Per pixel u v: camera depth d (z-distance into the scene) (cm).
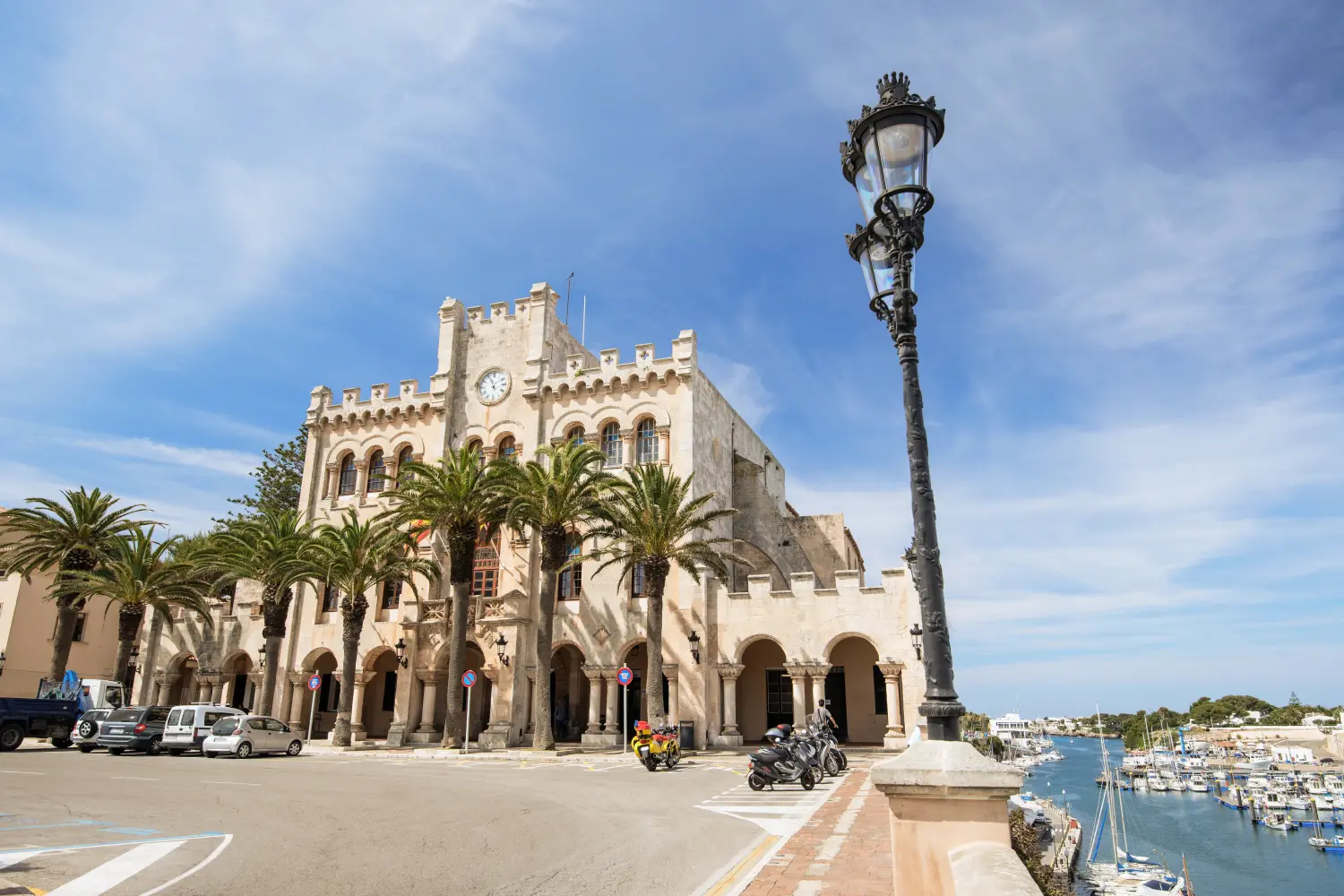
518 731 3841
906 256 651
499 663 3881
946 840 494
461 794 1897
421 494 3588
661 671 3347
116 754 3228
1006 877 398
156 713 3262
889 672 3372
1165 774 12038
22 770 2419
